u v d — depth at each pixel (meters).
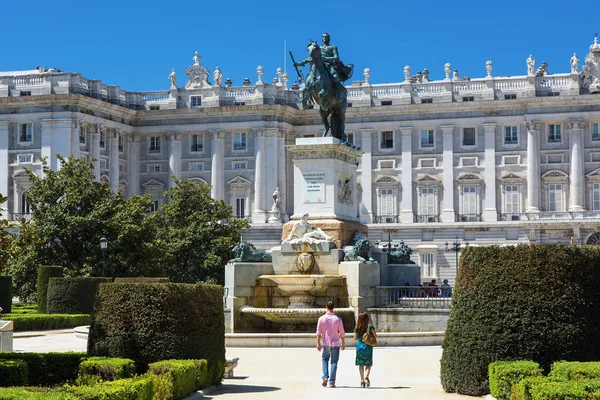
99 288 26.52
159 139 132.75
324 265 43.41
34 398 17.94
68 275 76.75
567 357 24.09
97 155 125.00
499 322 24.48
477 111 125.69
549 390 18.86
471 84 127.00
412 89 128.88
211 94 131.50
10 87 123.88
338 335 27.33
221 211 91.06
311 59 45.94
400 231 126.12
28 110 122.31
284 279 42.72
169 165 131.62
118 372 23.86
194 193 90.88
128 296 26.09
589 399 18.41
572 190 122.81
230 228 90.31
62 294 64.00
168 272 86.62
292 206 131.38
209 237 88.62
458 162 126.31
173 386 23.81
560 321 24.25
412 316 42.59
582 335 24.23
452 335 25.39
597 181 122.88
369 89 129.38
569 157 123.19
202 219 89.25
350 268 42.81
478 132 126.00
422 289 44.28
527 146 124.25
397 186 127.81
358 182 128.88
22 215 122.25
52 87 122.38
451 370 25.34
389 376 29.70
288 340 39.75
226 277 43.84
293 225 44.31
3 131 122.94
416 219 126.94
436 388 26.58
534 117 123.56
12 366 24.86
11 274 77.06
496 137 125.50
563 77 124.44
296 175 45.47
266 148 128.88
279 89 131.25
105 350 25.95
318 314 41.50
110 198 83.44
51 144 121.44
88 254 78.88
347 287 42.84
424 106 126.50
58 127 121.38
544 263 24.53
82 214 79.75
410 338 40.09
